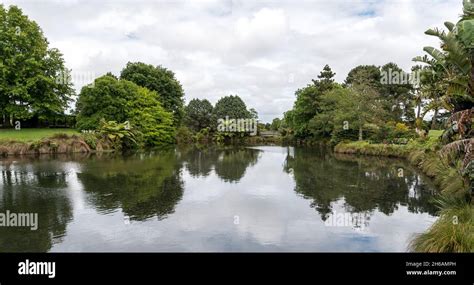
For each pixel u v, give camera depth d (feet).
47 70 110.73
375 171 59.47
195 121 205.16
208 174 56.65
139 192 40.01
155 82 161.07
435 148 54.29
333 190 42.52
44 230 25.71
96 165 64.69
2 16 98.63
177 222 28.17
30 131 100.32
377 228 26.91
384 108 119.34
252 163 75.82
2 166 60.39
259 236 24.94
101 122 105.29
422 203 35.09
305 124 152.35
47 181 45.96
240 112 239.71
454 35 25.96
